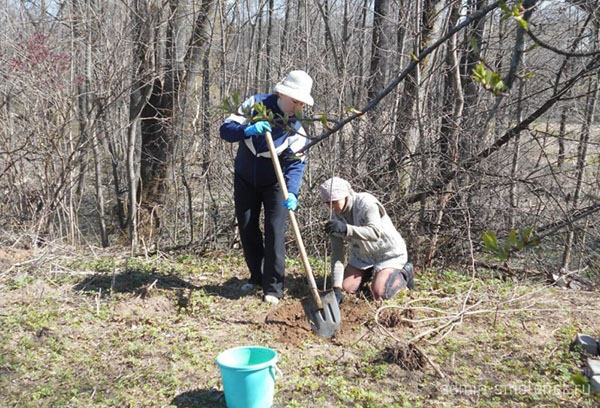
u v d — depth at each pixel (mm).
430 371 4031
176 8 7504
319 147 6859
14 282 5457
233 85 8109
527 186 6375
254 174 5043
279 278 5215
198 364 4066
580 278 6488
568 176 6586
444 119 7074
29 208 7641
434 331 4586
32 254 6355
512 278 6348
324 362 4113
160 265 6250
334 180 5141
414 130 6789
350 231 4922
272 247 5137
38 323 4590
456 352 4355
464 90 7109
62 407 3533
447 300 5203
